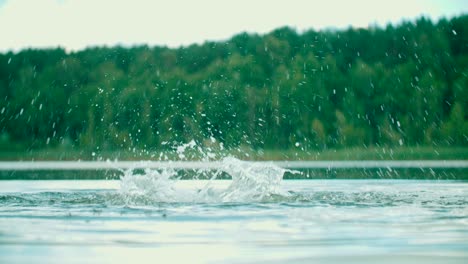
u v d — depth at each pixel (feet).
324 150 170.60
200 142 147.95
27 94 179.22
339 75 184.55
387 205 25.75
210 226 18.99
